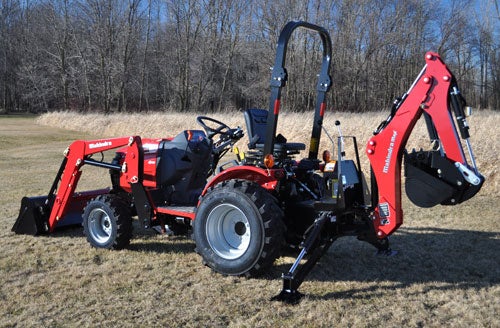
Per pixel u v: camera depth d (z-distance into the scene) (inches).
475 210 278.5
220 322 136.9
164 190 208.5
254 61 1641.2
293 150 186.7
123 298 154.5
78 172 221.8
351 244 212.7
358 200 170.7
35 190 362.9
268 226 160.7
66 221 241.1
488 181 330.6
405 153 159.9
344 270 179.5
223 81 1745.8
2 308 148.3
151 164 205.0
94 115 1091.9
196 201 211.5
